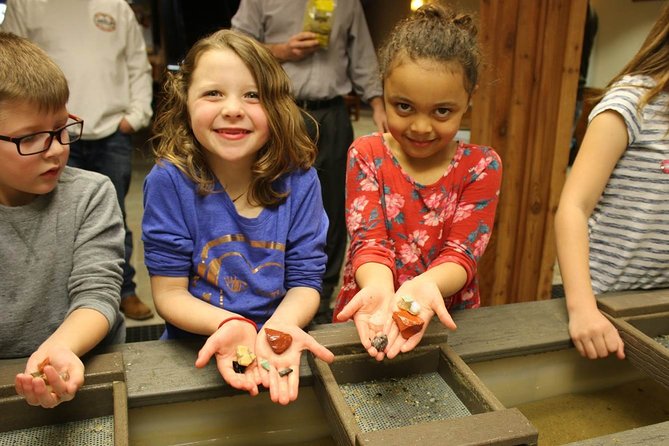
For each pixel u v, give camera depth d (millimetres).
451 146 1196
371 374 864
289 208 980
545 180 1905
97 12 2199
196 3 3732
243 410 849
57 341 771
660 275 1212
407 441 648
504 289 2045
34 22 2119
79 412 760
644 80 1140
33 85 786
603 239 1223
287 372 786
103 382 771
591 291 1035
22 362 801
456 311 1051
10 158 800
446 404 815
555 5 1701
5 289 896
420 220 1174
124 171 2369
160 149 940
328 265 2395
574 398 1026
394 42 1047
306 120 2102
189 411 822
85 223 943
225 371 774
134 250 3027
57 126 841
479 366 946
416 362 875
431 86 980
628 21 4746
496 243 1986
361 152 1206
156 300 936
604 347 961
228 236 945
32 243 902
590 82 5230
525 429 674
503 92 1792
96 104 2217
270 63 899
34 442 722
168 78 966
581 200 1111
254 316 969
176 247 922
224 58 858
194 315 881
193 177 924
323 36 2104
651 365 910
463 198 1172
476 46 1054
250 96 877
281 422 871
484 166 1169
